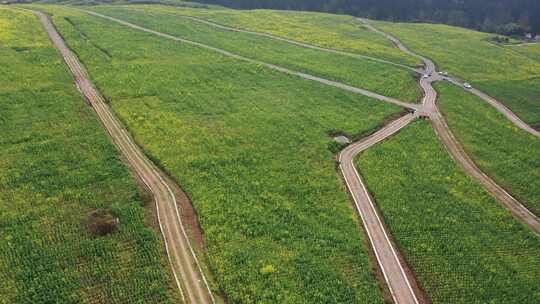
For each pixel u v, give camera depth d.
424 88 114.12
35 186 61.56
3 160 66.31
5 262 49.25
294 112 91.31
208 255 52.44
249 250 53.62
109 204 59.16
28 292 46.06
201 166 68.88
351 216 61.91
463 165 78.75
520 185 73.06
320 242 56.03
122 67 104.19
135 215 57.22
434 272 53.72
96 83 95.31
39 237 53.00
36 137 72.62
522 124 97.81
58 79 94.44
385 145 81.25
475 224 62.47
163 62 111.38
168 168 67.94
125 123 80.06
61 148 70.31
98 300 45.88
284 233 56.84
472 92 114.56
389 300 49.72
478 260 56.00
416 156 78.94
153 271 49.19
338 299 48.53
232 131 80.88
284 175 69.44
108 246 52.28
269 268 50.94
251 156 73.25
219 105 90.69
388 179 70.94
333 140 81.69
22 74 94.56
